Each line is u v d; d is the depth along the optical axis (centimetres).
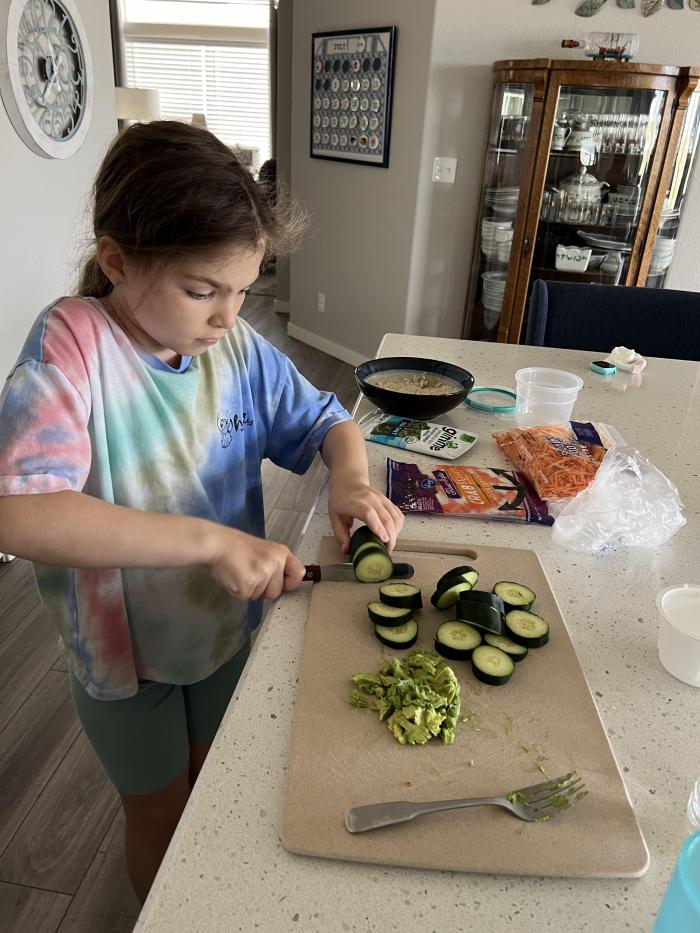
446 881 50
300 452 106
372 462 117
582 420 139
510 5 316
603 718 66
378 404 132
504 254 342
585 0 311
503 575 85
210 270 67
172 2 662
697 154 332
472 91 334
